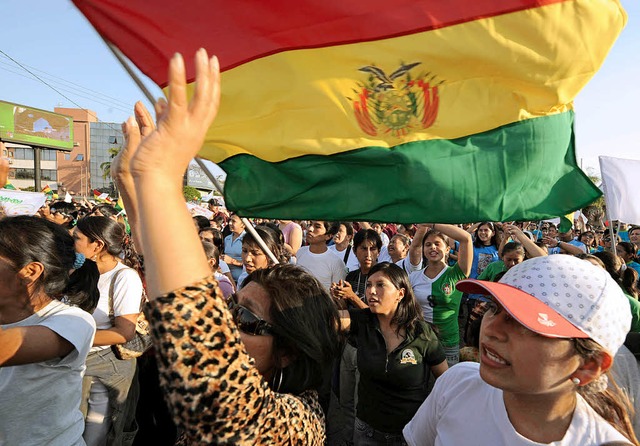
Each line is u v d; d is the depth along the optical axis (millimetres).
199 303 929
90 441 3113
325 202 2270
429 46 2115
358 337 3252
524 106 2145
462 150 2172
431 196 2188
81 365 2049
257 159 2250
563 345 1157
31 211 8602
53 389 1933
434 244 4422
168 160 961
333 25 2139
